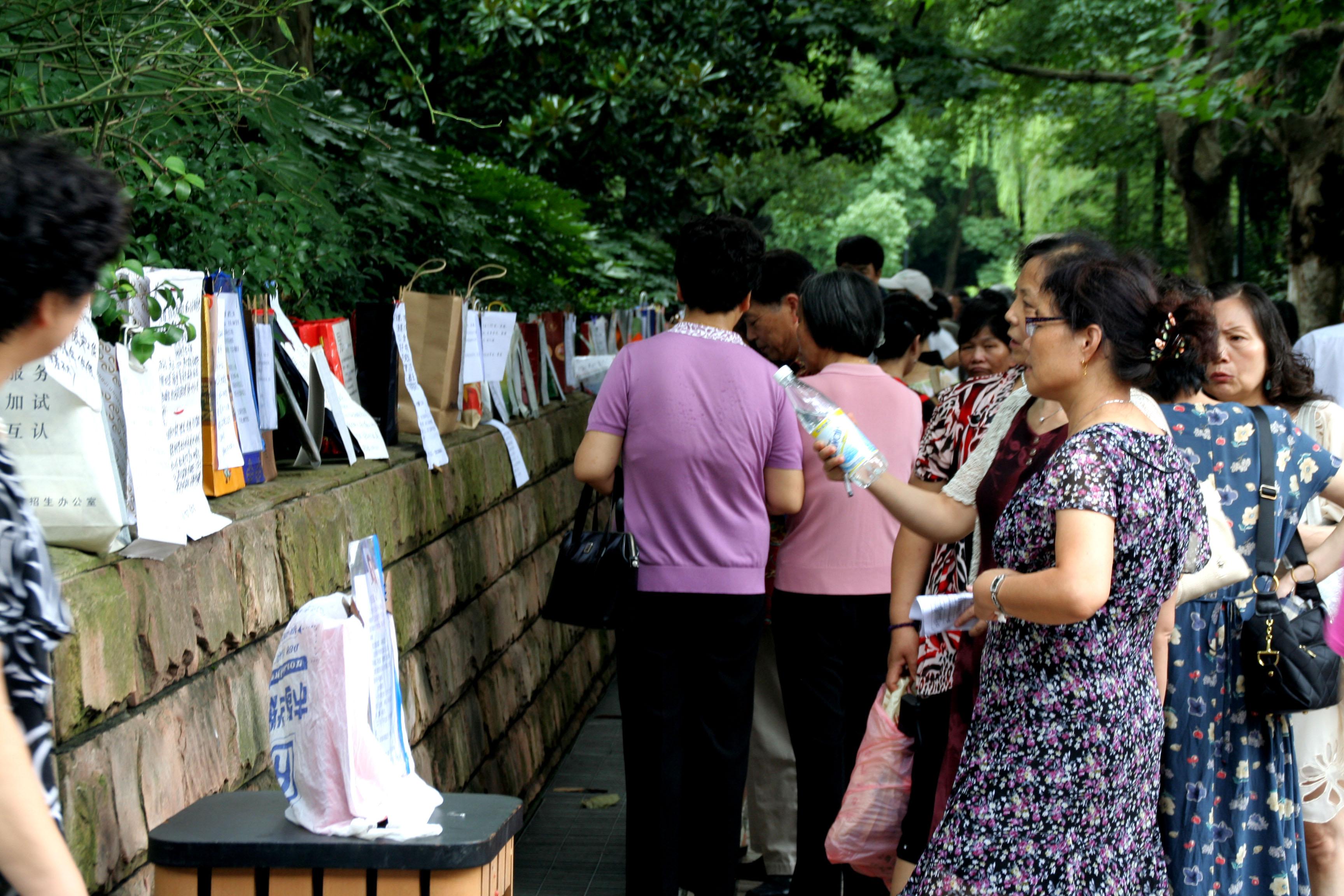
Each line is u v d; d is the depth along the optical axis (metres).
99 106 2.73
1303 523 3.64
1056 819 2.32
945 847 2.41
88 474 2.06
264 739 2.64
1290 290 13.06
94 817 1.98
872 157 12.53
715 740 3.52
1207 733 2.96
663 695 3.50
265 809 2.21
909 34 13.84
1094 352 2.38
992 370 5.20
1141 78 18.36
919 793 3.02
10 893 1.38
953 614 2.69
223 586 2.48
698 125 9.02
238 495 2.76
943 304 10.19
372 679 2.25
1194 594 2.75
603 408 3.54
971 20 21.91
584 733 5.91
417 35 7.91
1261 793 3.03
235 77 2.84
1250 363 3.59
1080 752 2.32
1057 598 2.20
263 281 3.30
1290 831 3.06
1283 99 13.15
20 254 1.36
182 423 2.37
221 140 3.54
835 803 3.76
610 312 8.60
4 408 2.04
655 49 8.82
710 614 3.49
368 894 2.05
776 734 4.30
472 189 6.27
